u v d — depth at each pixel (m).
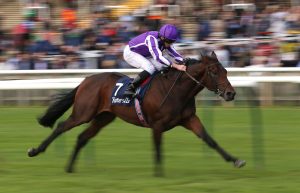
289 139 14.62
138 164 12.13
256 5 23.91
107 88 11.14
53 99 11.61
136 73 19.00
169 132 16.19
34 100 20.22
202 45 21.05
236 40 21.33
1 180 10.52
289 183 10.12
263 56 20.91
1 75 19.88
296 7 23.48
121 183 10.19
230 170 11.47
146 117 10.85
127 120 11.09
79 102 11.27
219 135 15.30
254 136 11.81
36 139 15.09
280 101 19.20
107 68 21.22
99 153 13.37
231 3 24.14
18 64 22.05
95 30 22.61
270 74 19.45
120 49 21.33
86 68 21.42
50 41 22.59
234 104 19.97
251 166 11.88
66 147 14.26
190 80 10.52
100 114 11.41
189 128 10.71
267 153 13.05
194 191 9.54
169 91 10.58
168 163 12.27
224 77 10.43
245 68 19.17
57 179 10.62
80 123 11.26
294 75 19.30
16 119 17.92
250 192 9.42
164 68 10.79
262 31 22.53
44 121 11.65
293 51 20.83
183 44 21.06
